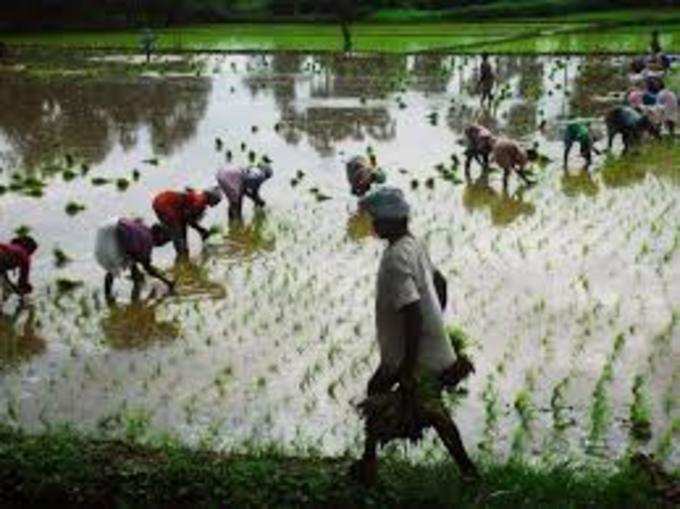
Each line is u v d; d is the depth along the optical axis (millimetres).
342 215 19203
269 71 45188
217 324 13383
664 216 18312
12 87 41125
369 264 15969
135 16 73250
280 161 24766
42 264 16172
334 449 9555
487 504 7250
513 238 17156
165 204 16016
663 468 8641
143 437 9867
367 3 76125
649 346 12133
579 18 68312
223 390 11141
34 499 7570
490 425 10031
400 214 7020
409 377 7004
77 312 13969
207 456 8250
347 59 49000
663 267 15273
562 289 14352
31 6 71062
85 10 72500
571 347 12164
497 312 13430
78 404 10859
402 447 9273
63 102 36438
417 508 7266
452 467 7930
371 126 29875
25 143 27953
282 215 19281
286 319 13484
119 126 30656
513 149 20969
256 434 9977
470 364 7363
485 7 72250
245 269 15844
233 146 26906
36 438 8555
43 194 21266
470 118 31109
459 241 17031
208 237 17203
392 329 7109
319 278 15273
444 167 22953
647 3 71375
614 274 14992
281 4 76438
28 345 12727
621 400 10602
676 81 36031
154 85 40938
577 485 7691
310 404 10703
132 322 13531
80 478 7641
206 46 56562
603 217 18438
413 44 54500
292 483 7492
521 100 34844
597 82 38656
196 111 33594
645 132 26578
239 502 7355
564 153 24281
